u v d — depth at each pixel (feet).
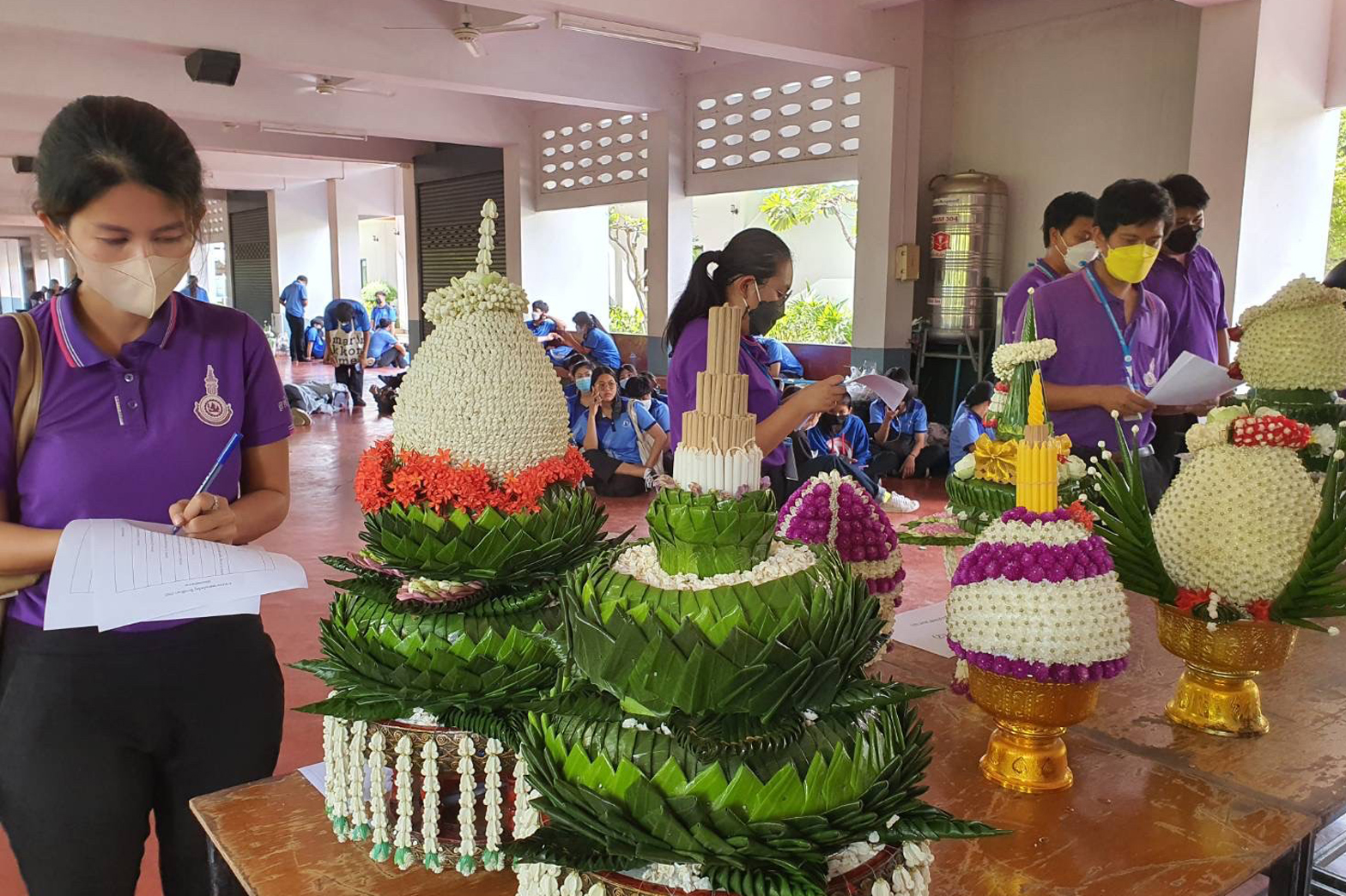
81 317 4.16
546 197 32.60
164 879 4.65
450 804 3.61
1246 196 15.47
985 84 21.34
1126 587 4.48
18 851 4.20
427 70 22.49
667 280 27.35
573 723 2.60
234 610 3.64
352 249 46.19
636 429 19.39
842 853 2.56
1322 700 4.73
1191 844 3.44
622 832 2.43
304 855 3.49
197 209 4.01
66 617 3.47
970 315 21.02
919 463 20.89
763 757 2.45
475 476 3.31
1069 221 9.37
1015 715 3.70
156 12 18.93
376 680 3.34
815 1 19.26
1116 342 7.71
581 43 24.77
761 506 2.63
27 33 21.72
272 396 4.74
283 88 26.84
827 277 36.27
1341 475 3.91
